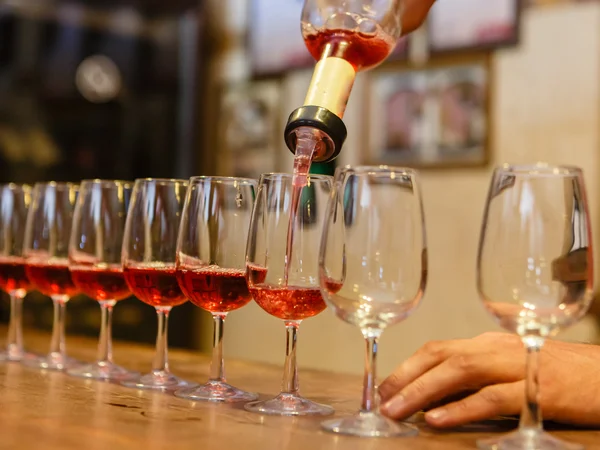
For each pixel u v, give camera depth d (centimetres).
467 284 296
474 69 295
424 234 82
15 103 392
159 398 101
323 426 83
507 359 86
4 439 75
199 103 367
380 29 102
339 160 324
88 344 167
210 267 102
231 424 85
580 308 74
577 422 87
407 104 309
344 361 321
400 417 87
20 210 147
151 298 115
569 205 75
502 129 290
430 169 304
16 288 146
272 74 345
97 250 124
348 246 81
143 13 371
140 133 381
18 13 381
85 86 386
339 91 94
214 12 364
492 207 76
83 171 391
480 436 82
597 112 274
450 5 299
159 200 114
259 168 350
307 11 105
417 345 307
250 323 350
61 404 95
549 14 282
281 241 96
